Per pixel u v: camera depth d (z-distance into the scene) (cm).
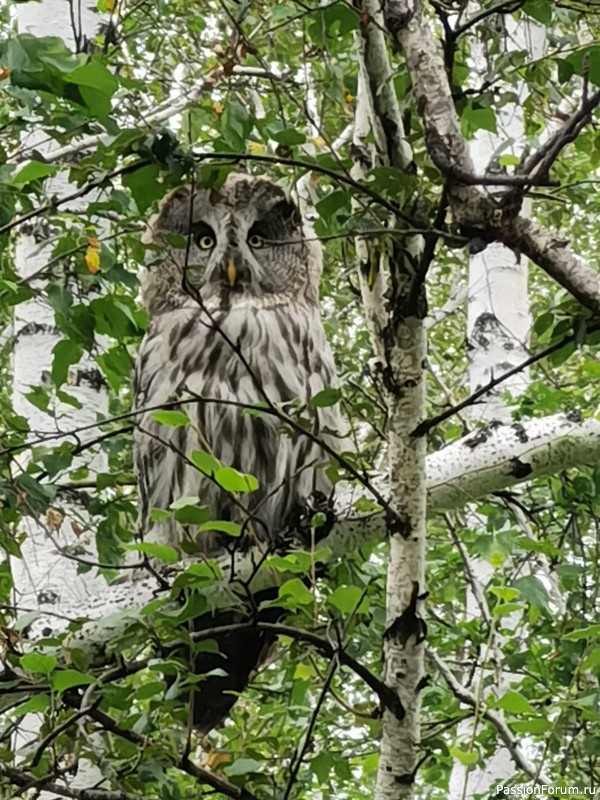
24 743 544
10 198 436
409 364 370
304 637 359
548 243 333
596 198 963
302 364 571
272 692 523
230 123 441
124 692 363
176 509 341
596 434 442
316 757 434
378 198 347
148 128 352
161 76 673
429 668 604
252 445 539
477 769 673
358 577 444
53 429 607
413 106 377
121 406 667
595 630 418
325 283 749
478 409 705
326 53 455
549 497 561
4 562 590
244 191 579
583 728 505
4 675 377
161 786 383
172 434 542
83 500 560
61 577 576
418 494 370
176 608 402
